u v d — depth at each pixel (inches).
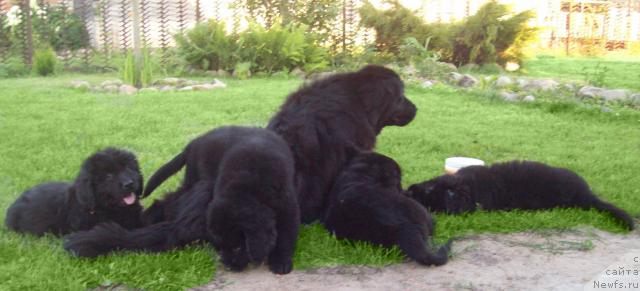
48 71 359.3
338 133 140.8
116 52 420.2
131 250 124.5
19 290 114.1
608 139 208.5
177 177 159.5
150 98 265.3
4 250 124.9
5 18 382.6
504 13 389.1
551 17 512.4
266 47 358.6
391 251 125.0
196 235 125.3
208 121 221.3
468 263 125.0
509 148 195.8
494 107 258.8
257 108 243.1
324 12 387.2
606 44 527.8
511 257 127.2
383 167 136.0
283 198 121.7
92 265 120.6
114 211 132.0
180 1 398.6
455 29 394.3
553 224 137.8
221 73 360.8
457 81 329.7
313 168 137.5
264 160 121.9
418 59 362.3
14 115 227.0
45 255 122.9
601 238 134.7
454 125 224.2
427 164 177.3
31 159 175.3
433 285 118.0
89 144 190.7
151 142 193.6
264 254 117.2
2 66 355.9
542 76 365.1
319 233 133.3
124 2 404.2
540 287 117.6
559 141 205.6
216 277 119.6
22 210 135.0
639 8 538.3
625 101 264.7
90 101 256.7
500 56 400.8
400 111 153.3
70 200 131.9
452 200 143.4
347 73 149.6
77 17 424.5
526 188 145.9
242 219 117.5
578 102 261.1
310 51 365.1
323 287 117.2
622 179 166.2
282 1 393.7
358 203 128.9
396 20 394.0
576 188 144.9
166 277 117.4
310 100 143.6
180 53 365.1
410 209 127.2
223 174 122.1
